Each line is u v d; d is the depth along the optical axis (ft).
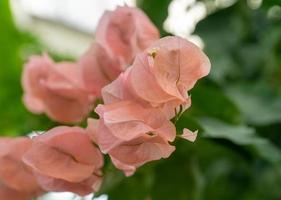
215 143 1.67
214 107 1.72
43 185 1.32
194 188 1.73
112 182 1.61
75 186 1.32
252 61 2.19
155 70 1.14
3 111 2.35
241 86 2.07
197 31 2.25
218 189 2.05
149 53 1.14
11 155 1.44
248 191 2.04
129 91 1.16
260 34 2.28
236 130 1.65
